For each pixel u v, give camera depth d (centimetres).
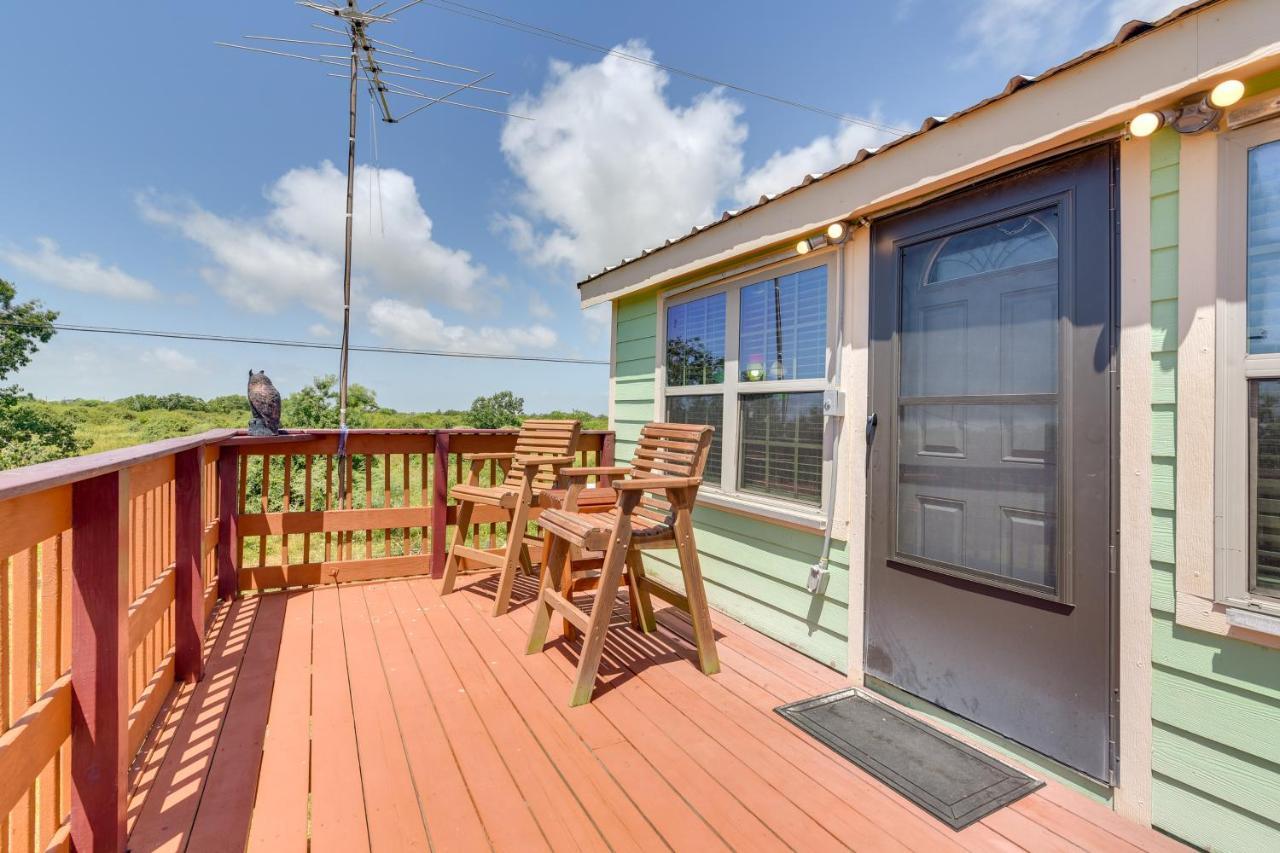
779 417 287
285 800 159
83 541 132
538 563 421
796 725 201
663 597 278
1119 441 159
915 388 218
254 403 344
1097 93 153
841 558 246
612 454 436
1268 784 132
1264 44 123
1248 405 136
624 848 140
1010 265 187
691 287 347
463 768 174
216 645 273
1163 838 146
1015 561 183
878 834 146
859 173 227
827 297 257
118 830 134
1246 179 137
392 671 244
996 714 187
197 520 239
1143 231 154
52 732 122
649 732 196
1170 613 148
